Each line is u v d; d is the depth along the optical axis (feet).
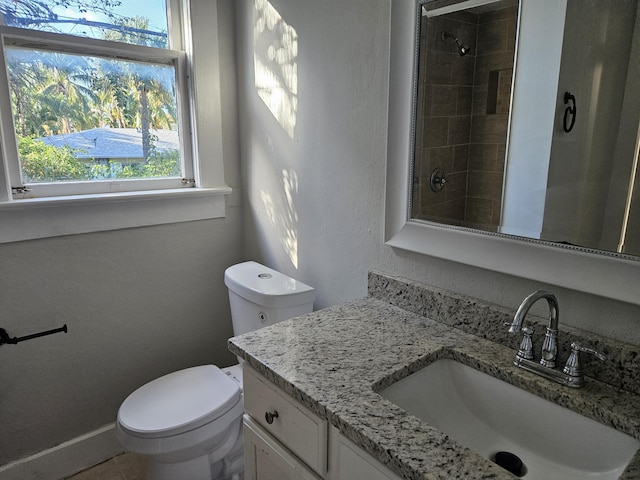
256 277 5.32
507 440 3.08
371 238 4.43
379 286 4.32
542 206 3.10
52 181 5.13
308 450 2.93
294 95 5.10
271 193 5.79
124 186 5.62
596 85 2.74
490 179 3.36
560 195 3.00
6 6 4.64
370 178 4.33
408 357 3.20
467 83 3.39
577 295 3.02
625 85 2.62
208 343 6.61
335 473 2.78
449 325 3.74
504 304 3.45
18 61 4.74
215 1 5.74
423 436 2.39
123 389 5.93
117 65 5.38
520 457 2.96
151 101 5.71
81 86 5.17
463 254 3.58
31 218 4.85
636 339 2.80
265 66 5.51
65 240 5.14
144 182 5.77
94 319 5.52
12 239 4.78
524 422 2.99
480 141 3.38
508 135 3.21
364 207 4.45
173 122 5.92
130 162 5.66
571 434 2.76
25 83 4.82
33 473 5.38
